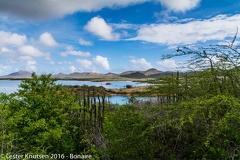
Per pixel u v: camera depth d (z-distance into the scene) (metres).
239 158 4.81
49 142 7.90
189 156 6.10
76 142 8.88
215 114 5.19
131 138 6.32
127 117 6.68
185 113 5.29
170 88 6.36
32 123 7.50
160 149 6.59
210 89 5.93
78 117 9.54
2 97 8.02
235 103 4.64
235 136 4.77
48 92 8.74
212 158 5.35
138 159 6.27
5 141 6.18
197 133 5.85
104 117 9.07
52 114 8.43
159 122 5.70
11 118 6.77
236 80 5.44
